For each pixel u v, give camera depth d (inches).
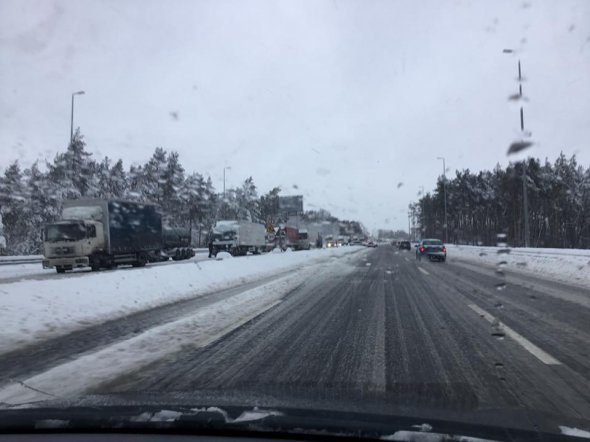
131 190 2733.8
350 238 4874.5
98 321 384.5
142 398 174.6
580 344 295.9
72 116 1505.9
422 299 508.7
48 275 967.0
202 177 2970.0
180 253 1596.9
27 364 255.3
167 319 395.2
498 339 311.3
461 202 3058.6
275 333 336.8
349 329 349.1
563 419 152.0
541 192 2468.0
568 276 747.4
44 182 2076.8
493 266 1059.3
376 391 199.6
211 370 241.9
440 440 124.8
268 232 1983.3
